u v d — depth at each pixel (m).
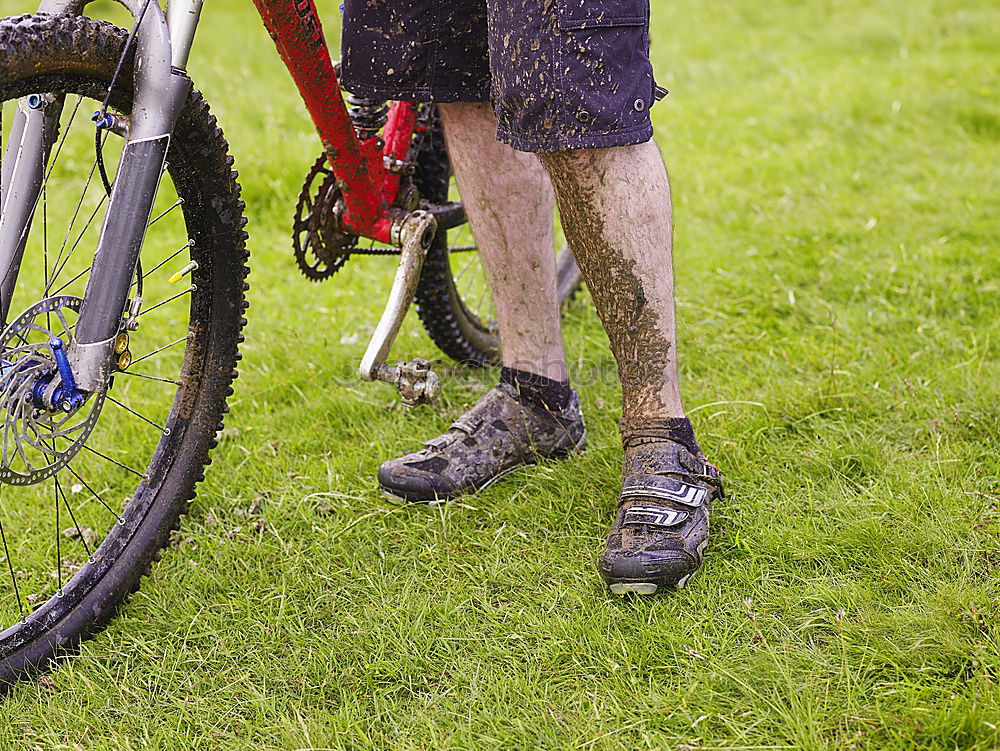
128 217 1.28
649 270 1.50
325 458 1.97
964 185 3.23
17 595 1.54
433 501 1.79
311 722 1.33
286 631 1.52
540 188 1.72
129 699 1.41
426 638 1.47
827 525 1.65
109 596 1.52
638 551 1.51
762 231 2.98
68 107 3.80
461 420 1.85
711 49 5.61
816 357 2.23
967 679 1.30
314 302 2.64
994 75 4.49
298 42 1.53
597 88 1.34
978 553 1.56
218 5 6.33
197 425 1.62
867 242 2.83
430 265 2.04
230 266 1.57
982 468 1.77
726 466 1.82
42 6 1.31
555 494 1.80
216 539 1.71
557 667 1.41
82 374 1.28
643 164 1.45
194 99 1.39
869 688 1.32
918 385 2.06
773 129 3.96
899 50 5.30
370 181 1.78
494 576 1.59
